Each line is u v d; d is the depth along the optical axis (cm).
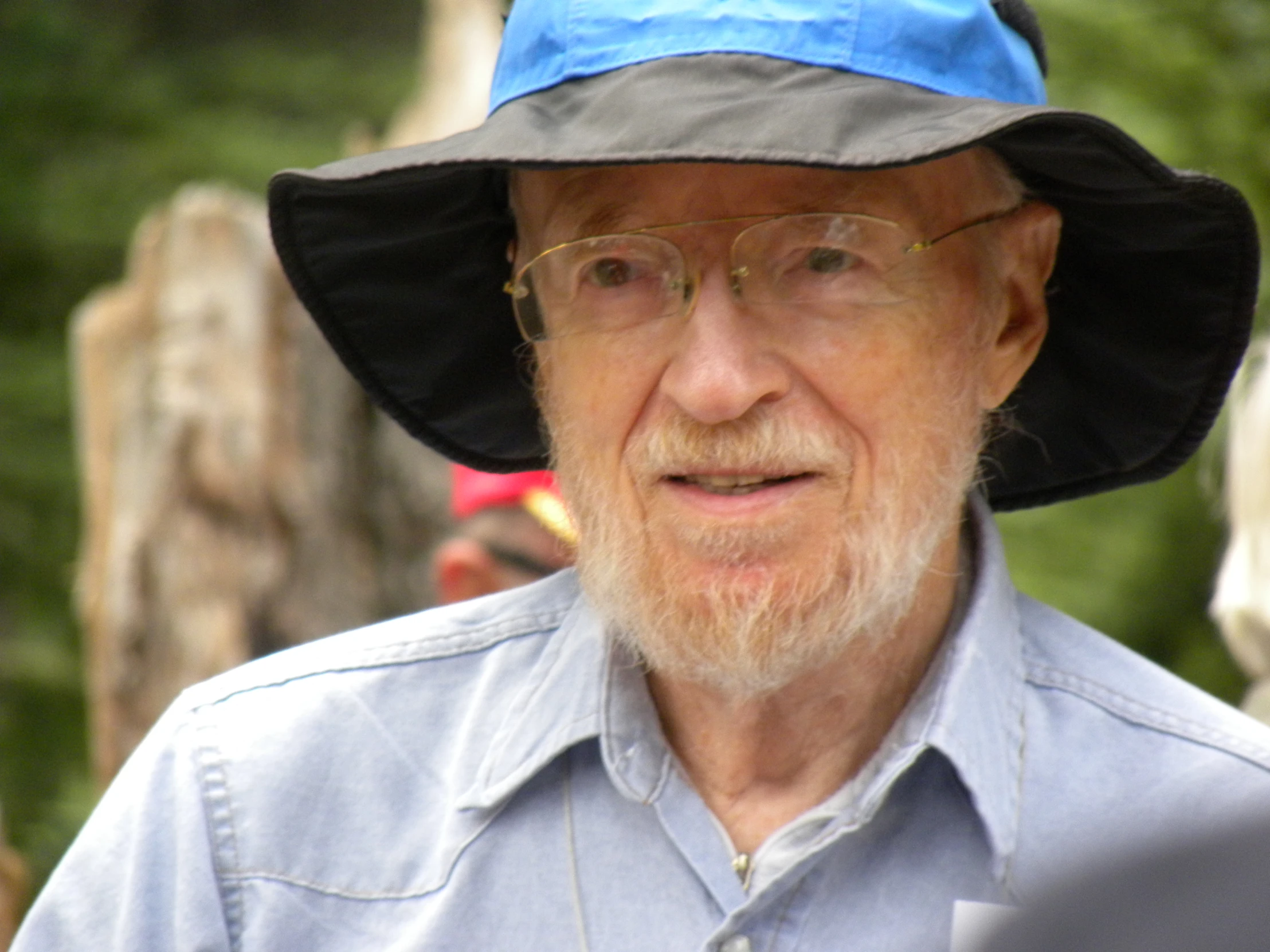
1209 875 139
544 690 334
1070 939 140
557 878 317
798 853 310
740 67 300
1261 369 454
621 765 320
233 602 662
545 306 335
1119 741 318
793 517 314
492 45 791
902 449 319
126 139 1456
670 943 307
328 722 342
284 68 1569
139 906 331
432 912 318
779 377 311
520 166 294
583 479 330
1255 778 305
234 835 331
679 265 314
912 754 306
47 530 1239
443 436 386
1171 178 305
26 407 1281
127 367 675
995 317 339
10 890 565
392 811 333
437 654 353
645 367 317
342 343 366
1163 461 360
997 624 330
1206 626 910
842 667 323
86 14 1608
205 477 663
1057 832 308
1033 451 373
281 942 322
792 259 312
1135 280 342
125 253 1373
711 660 315
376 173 309
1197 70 891
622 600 323
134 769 346
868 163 278
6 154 1421
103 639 674
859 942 302
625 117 296
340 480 677
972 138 277
